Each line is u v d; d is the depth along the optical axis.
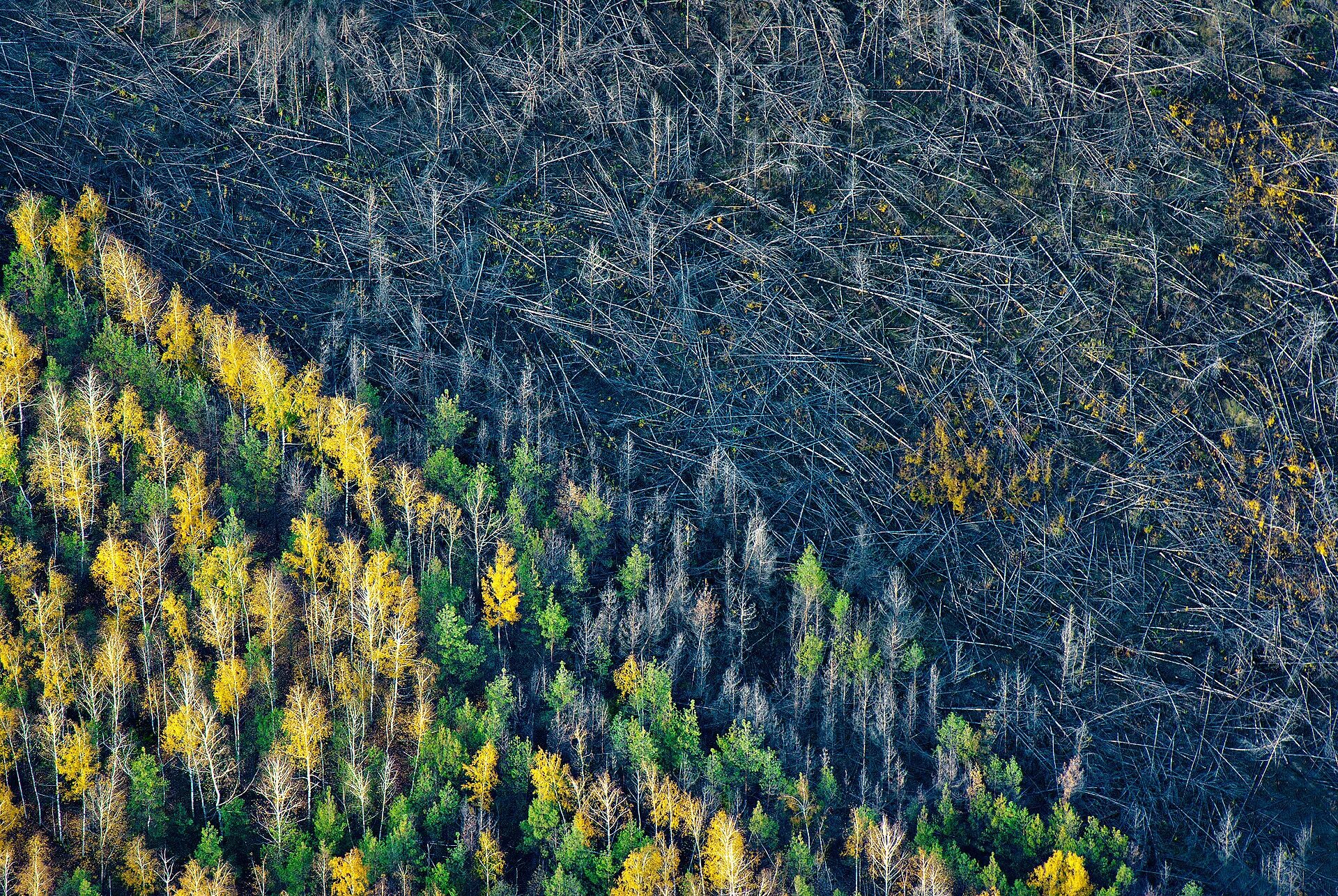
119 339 85.56
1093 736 84.38
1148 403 95.44
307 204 99.38
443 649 76.88
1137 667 87.25
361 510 84.19
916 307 98.06
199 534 77.69
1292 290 98.75
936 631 88.12
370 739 73.31
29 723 68.31
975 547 91.19
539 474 88.88
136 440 80.94
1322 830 81.06
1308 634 87.88
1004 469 93.50
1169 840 80.19
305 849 65.44
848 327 97.69
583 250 99.88
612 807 71.00
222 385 87.81
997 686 85.88
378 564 75.50
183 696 70.56
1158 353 96.88
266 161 100.31
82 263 90.94
